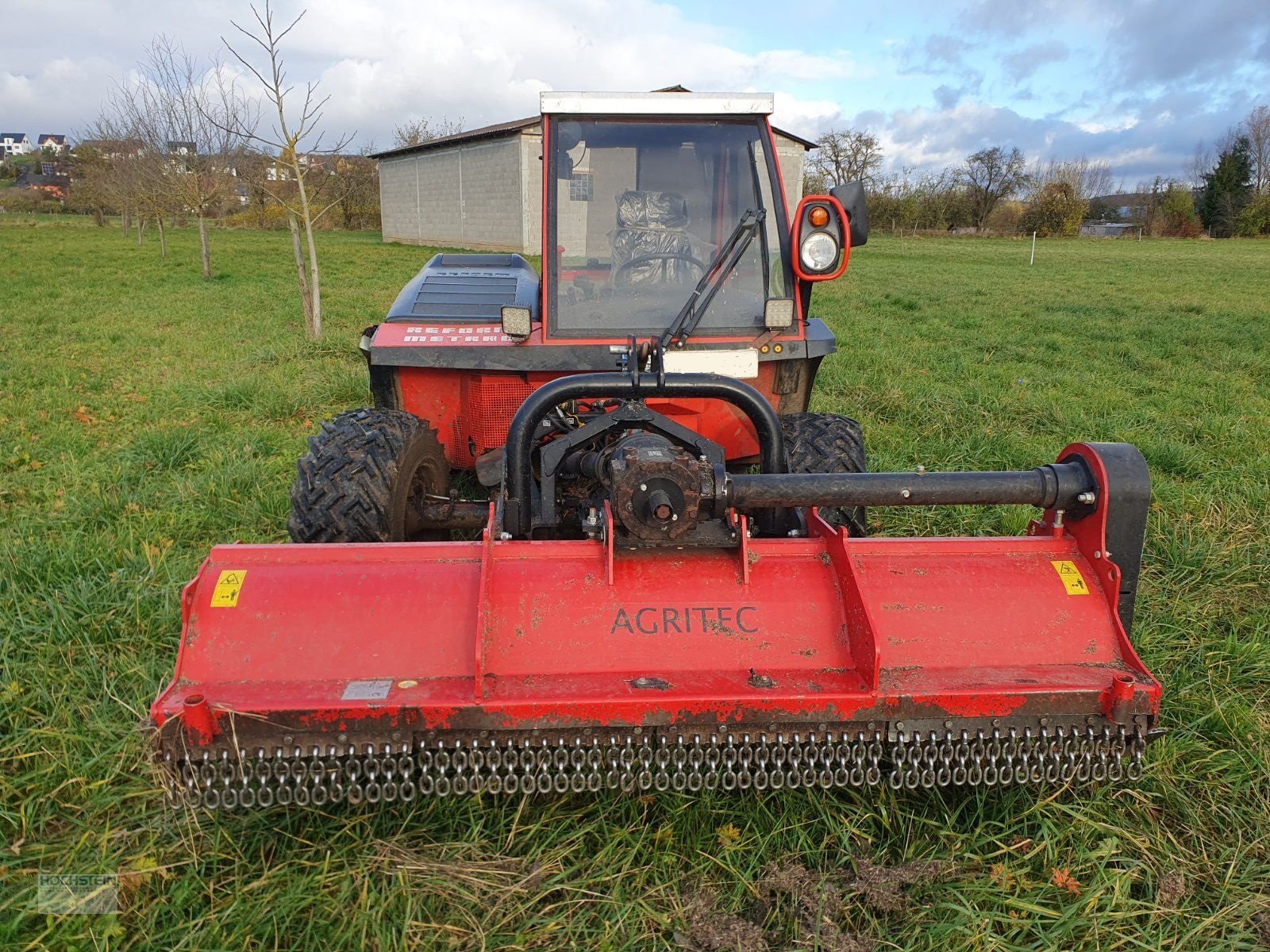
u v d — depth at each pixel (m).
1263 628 4.05
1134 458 2.78
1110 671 2.63
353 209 51.34
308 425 7.31
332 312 14.51
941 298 18.56
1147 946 2.38
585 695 2.43
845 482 2.79
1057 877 2.56
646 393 3.09
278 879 2.51
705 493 2.70
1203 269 30.06
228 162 19.70
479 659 2.42
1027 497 2.81
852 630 2.64
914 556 2.82
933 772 2.56
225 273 21.72
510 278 4.88
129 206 28.11
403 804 2.74
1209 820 2.86
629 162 3.99
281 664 2.53
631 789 2.55
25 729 3.12
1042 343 12.02
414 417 3.88
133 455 6.20
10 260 24.34
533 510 3.16
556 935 2.38
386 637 2.58
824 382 8.79
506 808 2.75
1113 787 2.92
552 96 3.93
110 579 4.15
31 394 8.23
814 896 2.51
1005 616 2.71
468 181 36.03
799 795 2.83
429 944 2.34
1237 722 3.24
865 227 3.87
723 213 4.05
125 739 3.03
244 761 2.37
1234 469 6.15
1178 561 4.62
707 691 2.46
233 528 4.94
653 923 2.43
